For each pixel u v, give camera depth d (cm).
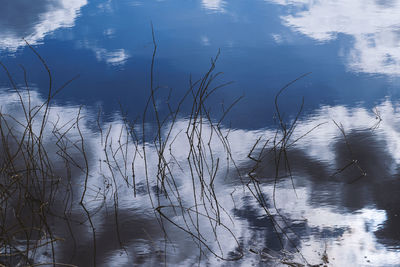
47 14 695
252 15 677
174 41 590
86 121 404
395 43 562
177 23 651
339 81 473
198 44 581
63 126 393
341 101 432
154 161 341
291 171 324
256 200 292
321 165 329
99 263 236
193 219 274
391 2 725
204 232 261
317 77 484
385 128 378
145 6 727
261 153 348
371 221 265
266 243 250
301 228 262
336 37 589
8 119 402
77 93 461
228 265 233
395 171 316
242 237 256
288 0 747
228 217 275
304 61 524
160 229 265
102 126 395
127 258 240
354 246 245
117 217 276
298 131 381
